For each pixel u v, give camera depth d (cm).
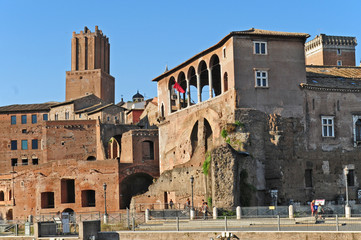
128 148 9862
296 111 7256
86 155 11181
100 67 15950
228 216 5828
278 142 7062
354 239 4662
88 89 15425
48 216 8419
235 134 6956
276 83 7212
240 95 7062
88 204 9750
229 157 6412
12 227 6556
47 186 9775
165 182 8100
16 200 10125
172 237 5278
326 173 7362
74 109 12800
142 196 8312
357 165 7562
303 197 7144
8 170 12738
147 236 5350
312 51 11162
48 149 11144
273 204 6862
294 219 5547
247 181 6744
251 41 7188
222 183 6366
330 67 8738
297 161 7175
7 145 12825
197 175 7344
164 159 9056
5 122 12900
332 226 5172
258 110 7088
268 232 4950
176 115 8662
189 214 6356
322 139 7412
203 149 7569
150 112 11919
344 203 7344
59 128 11219
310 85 7344
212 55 7725
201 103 7919
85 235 5338
